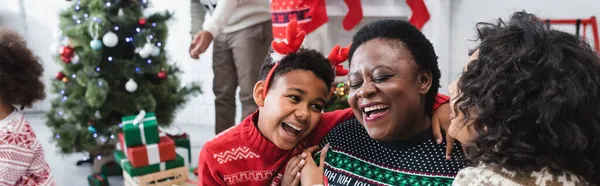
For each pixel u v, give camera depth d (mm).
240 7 2582
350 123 1199
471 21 2984
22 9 4359
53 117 2824
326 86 1157
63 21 2668
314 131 1243
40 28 4367
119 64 2664
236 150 1192
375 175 1071
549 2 2803
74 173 3020
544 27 754
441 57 3068
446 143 1024
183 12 3877
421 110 1038
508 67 723
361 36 1053
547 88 692
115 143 2887
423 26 2939
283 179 1175
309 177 1103
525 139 717
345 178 1103
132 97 2719
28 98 1544
